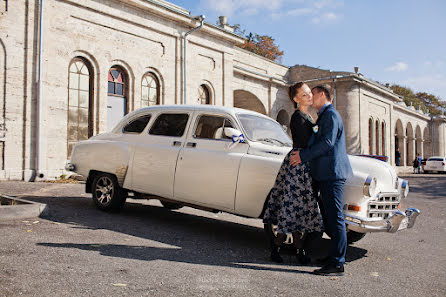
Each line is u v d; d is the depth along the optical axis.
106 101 14.34
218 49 19.52
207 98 19.38
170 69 17.06
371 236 6.34
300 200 4.12
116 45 14.80
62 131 12.90
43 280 3.23
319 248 5.32
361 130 27.77
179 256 4.29
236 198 5.02
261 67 25.41
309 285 3.55
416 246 5.73
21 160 11.92
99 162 6.64
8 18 11.66
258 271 3.93
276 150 4.96
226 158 5.17
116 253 4.21
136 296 3.01
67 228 5.26
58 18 12.85
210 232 5.80
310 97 4.32
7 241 4.37
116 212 6.64
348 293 3.39
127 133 6.61
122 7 14.90
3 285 3.06
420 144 47.88
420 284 3.84
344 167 4.04
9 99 11.67
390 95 33.53
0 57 11.53
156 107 6.44
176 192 5.66
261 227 6.59
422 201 11.99
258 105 25.05
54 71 12.69
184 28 17.64
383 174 4.77
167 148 5.84
